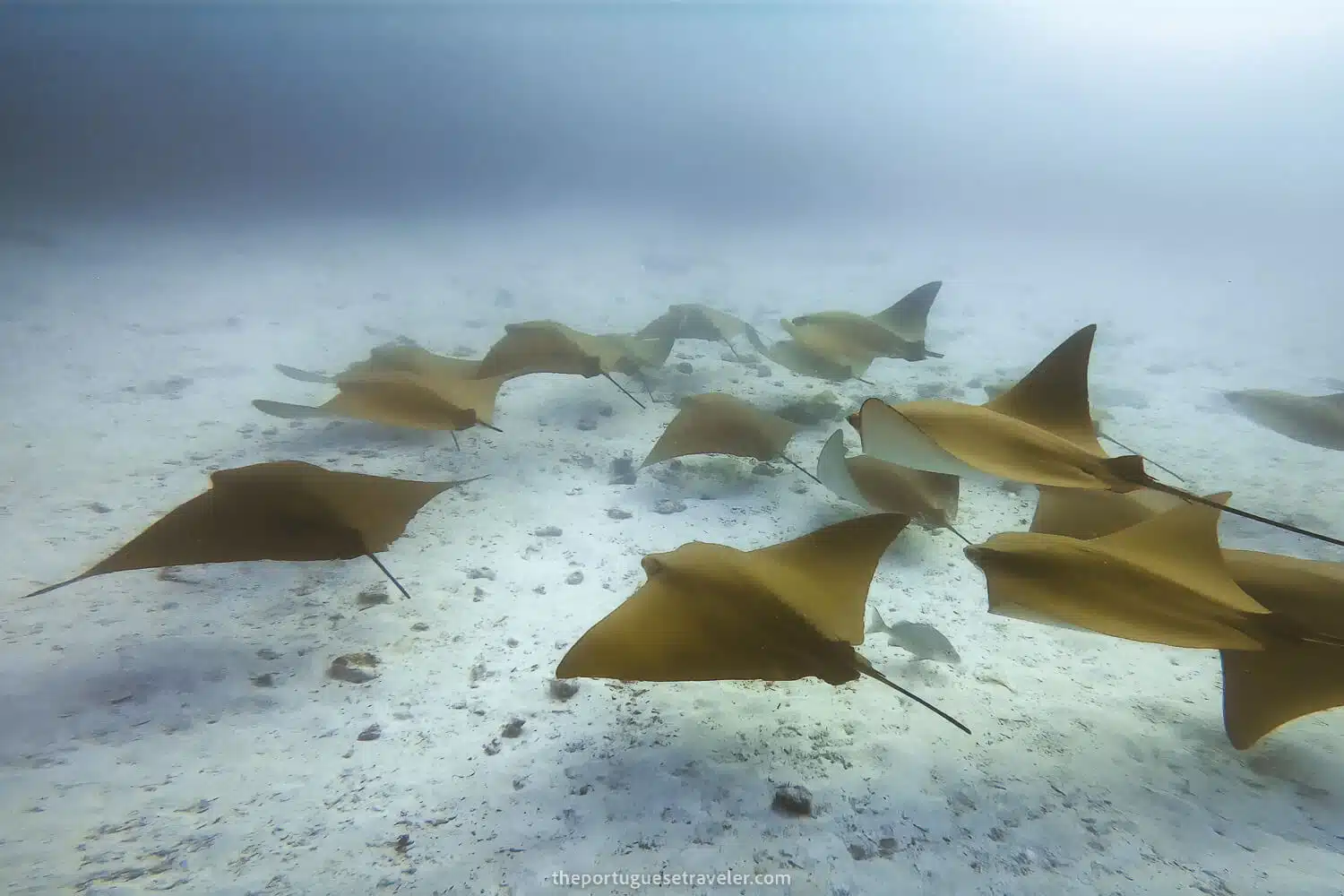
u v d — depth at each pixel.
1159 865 2.28
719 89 88.00
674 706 3.17
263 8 71.38
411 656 3.52
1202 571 2.75
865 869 2.28
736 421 5.38
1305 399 5.32
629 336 7.80
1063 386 3.62
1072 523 3.66
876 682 3.39
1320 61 60.50
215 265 18.02
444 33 78.38
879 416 2.98
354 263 19.39
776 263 22.17
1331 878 2.20
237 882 2.12
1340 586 2.77
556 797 2.60
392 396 5.26
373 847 2.31
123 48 72.69
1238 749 2.50
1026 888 2.19
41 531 4.65
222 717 3.00
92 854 2.19
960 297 16.47
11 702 2.99
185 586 4.07
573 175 74.50
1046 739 2.96
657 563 2.81
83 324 11.02
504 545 4.74
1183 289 17.92
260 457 6.05
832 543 3.03
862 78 85.00
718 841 2.40
